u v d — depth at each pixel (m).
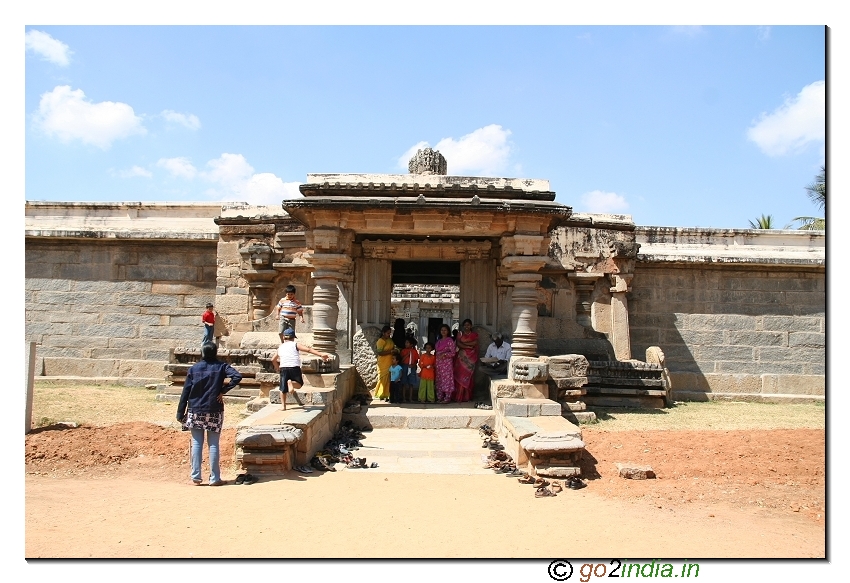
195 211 18.39
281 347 10.02
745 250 17.95
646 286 17.20
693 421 12.45
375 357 13.41
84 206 18.50
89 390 15.73
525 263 11.20
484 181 12.44
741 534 6.09
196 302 17.59
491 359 12.80
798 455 8.86
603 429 11.16
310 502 6.89
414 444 9.99
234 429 10.57
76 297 17.86
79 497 7.02
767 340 17.28
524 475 8.01
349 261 11.62
